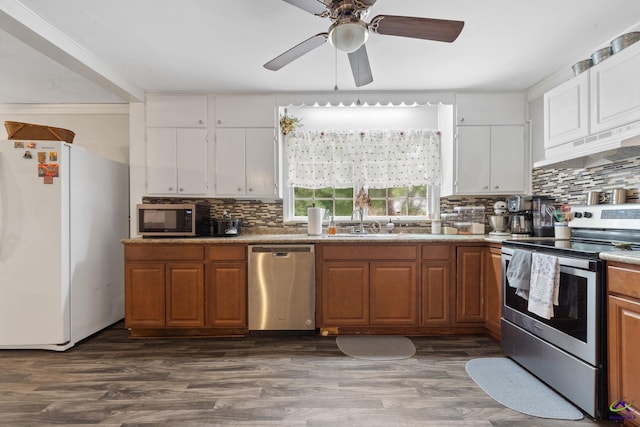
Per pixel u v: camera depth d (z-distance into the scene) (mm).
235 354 2373
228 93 3123
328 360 2264
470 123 3098
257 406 1721
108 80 2619
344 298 2705
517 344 2162
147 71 2680
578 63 2174
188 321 2689
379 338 2672
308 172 3434
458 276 2707
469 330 2748
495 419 1605
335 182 3432
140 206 2852
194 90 3074
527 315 2061
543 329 1903
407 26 1557
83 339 2658
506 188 3094
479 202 3396
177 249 2697
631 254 1498
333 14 1514
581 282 1646
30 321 2402
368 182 3430
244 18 1956
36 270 2398
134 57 2447
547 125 2406
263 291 2695
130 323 2676
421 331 2752
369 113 3496
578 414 1638
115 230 3076
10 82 3025
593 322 1579
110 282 2996
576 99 2117
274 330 2723
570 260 1693
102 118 3678
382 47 2289
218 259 2699
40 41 2033
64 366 2188
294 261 2697
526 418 1613
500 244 2461
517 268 2029
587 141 2035
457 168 3107
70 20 1978
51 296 2410
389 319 2699
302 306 2699
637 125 1716
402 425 1567
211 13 1908
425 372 2084
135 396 1820
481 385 1921
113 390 1884
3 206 2375
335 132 3438
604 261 1566
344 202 3584
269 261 2693
